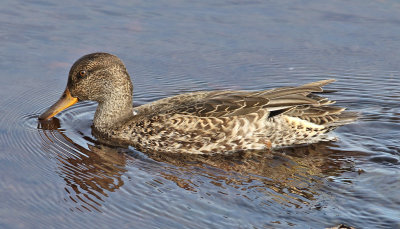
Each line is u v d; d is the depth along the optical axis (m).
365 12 19.89
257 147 12.75
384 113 14.74
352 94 15.95
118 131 13.22
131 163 12.07
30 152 12.51
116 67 13.36
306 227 9.49
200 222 9.71
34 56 17.08
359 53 17.88
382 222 9.61
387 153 12.45
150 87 16.47
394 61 17.48
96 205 10.36
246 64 17.55
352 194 10.58
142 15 19.77
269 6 20.44
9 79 15.98
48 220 9.94
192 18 19.64
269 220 9.73
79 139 13.23
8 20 19.08
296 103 12.54
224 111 12.53
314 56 17.88
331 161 12.11
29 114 14.55
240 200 10.41
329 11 20.03
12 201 10.48
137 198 10.55
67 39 18.08
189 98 13.43
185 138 12.55
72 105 15.47
